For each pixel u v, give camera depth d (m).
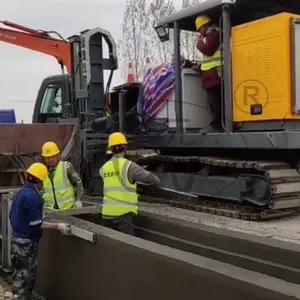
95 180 10.98
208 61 9.70
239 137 9.03
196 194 10.16
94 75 11.91
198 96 10.39
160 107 10.86
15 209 5.14
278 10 9.67
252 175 9.18
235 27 9.13
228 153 10.28
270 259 4.29
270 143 8.55
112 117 11.84
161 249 3.80
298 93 8.46
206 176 9.99
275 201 8.77
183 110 10.30
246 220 9.00
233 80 9.21
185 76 10.29
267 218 8.91
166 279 3.62
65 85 12.55
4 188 7.62
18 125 8.50
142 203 10.98
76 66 12.14
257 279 3.03
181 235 5.25
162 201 10.83
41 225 5.08
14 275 5.23
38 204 5.08
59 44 13.27
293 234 7.72
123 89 11.58
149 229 5.71
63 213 5.79
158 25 10.56
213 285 3.22
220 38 9.34
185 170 11.04
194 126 10.36
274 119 8.62
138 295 3.92
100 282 4.42
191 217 9.32
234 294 3.08
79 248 4.74
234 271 3.21
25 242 5.12
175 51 10.20
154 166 11.63
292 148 8.36
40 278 5.51
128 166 5.79
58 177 6.43
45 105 13.17
